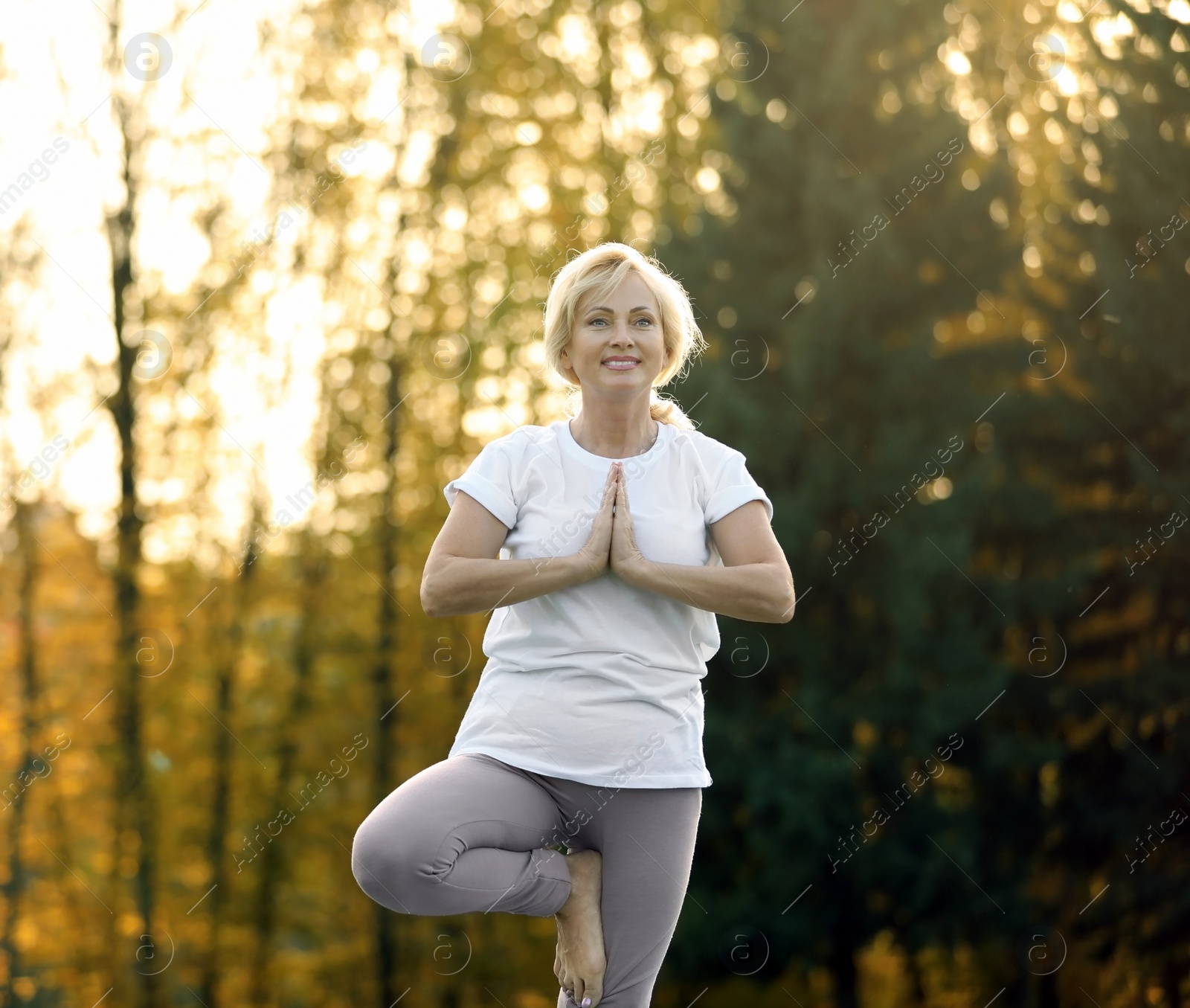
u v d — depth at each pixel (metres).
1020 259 10.60
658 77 10.98
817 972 10.33
